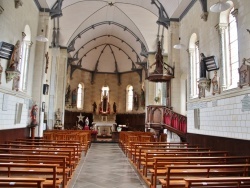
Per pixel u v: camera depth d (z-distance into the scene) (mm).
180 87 19922
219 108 12805
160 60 19625
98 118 38312
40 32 18422
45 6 18516
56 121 27078
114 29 33188
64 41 28312
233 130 11391
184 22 19359
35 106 17047
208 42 14742
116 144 25719
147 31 28438
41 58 18203
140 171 10430
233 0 11750
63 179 7258
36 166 6117
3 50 12062
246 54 10586
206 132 14297
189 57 17734
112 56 40500
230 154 11055
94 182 9266
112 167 12445
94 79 41281
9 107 13352
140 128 36656
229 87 12508
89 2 25281
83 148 15711
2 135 12484
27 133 17141
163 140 19984
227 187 5574
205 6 14984
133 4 25391
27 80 16609
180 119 17797
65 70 28609
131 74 40344
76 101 37906
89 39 34062
